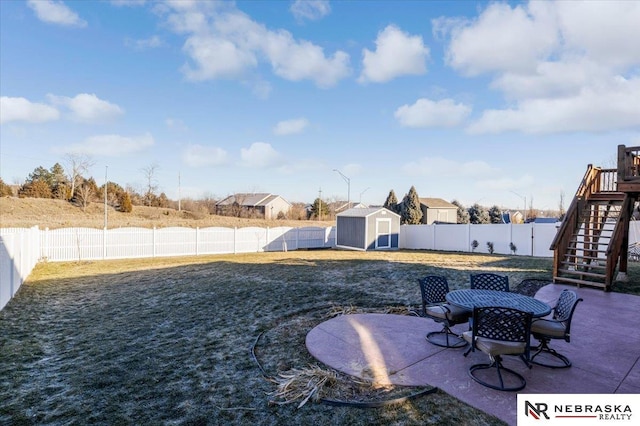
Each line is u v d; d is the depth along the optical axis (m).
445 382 3.37
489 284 5.04
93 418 2.82
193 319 5.68
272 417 2.82
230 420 2.78
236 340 4.68
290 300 6.90
